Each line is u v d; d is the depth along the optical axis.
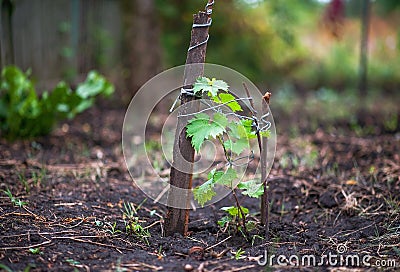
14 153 5.73
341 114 9.04
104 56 10.42
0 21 7.07
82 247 3.27
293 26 13.69
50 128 6.59
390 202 4.16
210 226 3.77
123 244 3.36
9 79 5.89
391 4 16.59
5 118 6.19
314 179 4.89
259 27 12.11
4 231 3.42
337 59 14.46
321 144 6.82
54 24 9.34
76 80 9.91
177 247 3.32
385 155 5.95
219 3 11.38
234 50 11.94
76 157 5.75
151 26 9.24
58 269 2.93
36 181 4.65
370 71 14.14
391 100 10.73
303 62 13.98
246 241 3.49
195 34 3.26
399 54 15.40
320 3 16.44
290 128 7.95
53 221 3.68
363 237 3.66
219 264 3.09
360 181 4.80
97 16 10.42
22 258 3.04
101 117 8.12
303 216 4.12
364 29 11.16
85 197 4.32
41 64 9.11
